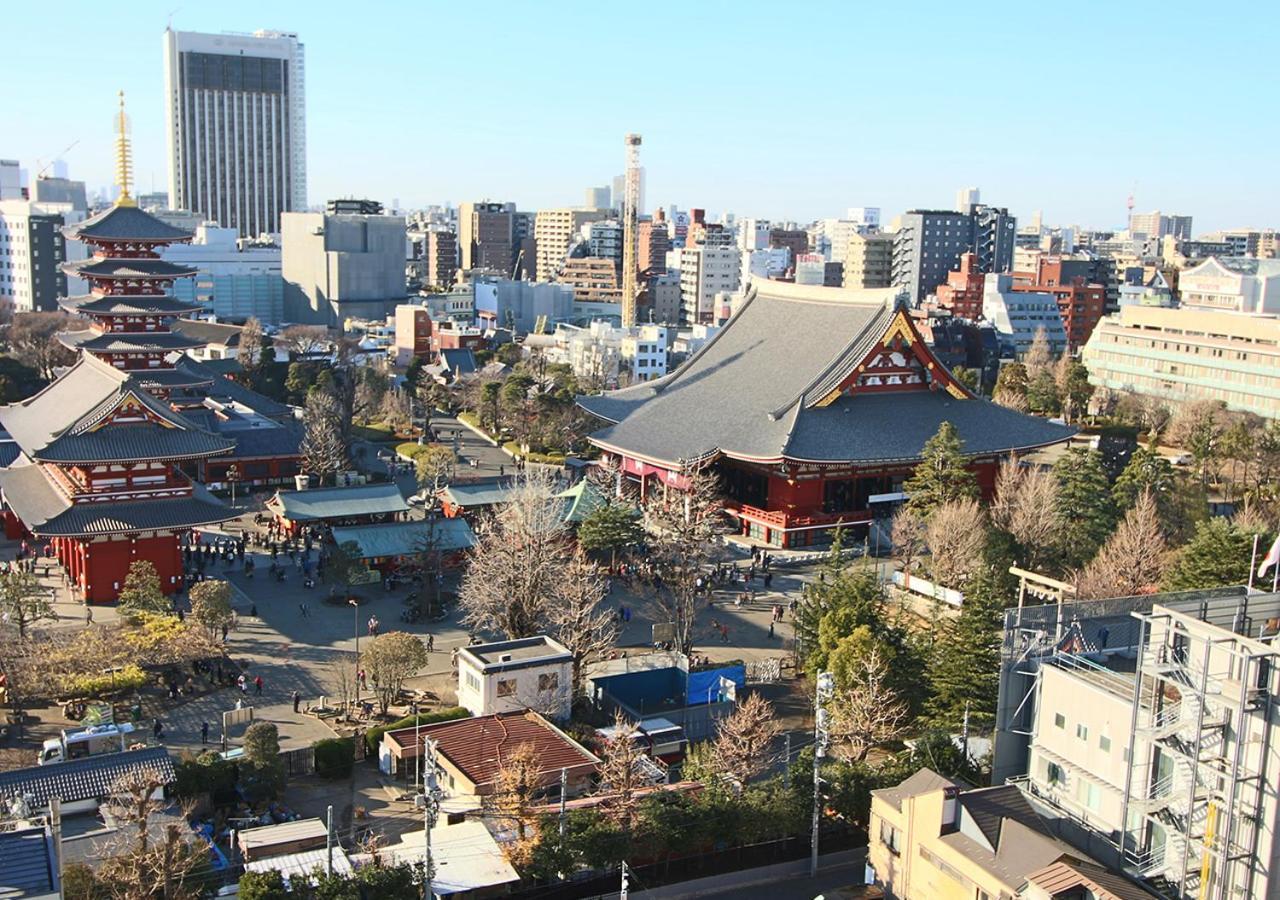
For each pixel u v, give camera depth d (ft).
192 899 222.48
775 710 346.13
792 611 388.16
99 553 420.36
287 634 396.98
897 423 547.08
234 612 398.01
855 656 320.50
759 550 504.43
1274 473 602.44
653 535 468.34
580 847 247.09
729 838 262.88
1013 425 567.18
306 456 600.39
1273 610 265.54
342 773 301.84
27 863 202.80
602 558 472.85
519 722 312.50
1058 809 253.85
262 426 634.02
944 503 451.53
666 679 355.56
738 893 256.11
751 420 545.03
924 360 570.46
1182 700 231.09
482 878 238.27
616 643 396.57
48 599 425.28
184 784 271.49
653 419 585.63
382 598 437.17
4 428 595.06
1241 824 221.05
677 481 532.32
